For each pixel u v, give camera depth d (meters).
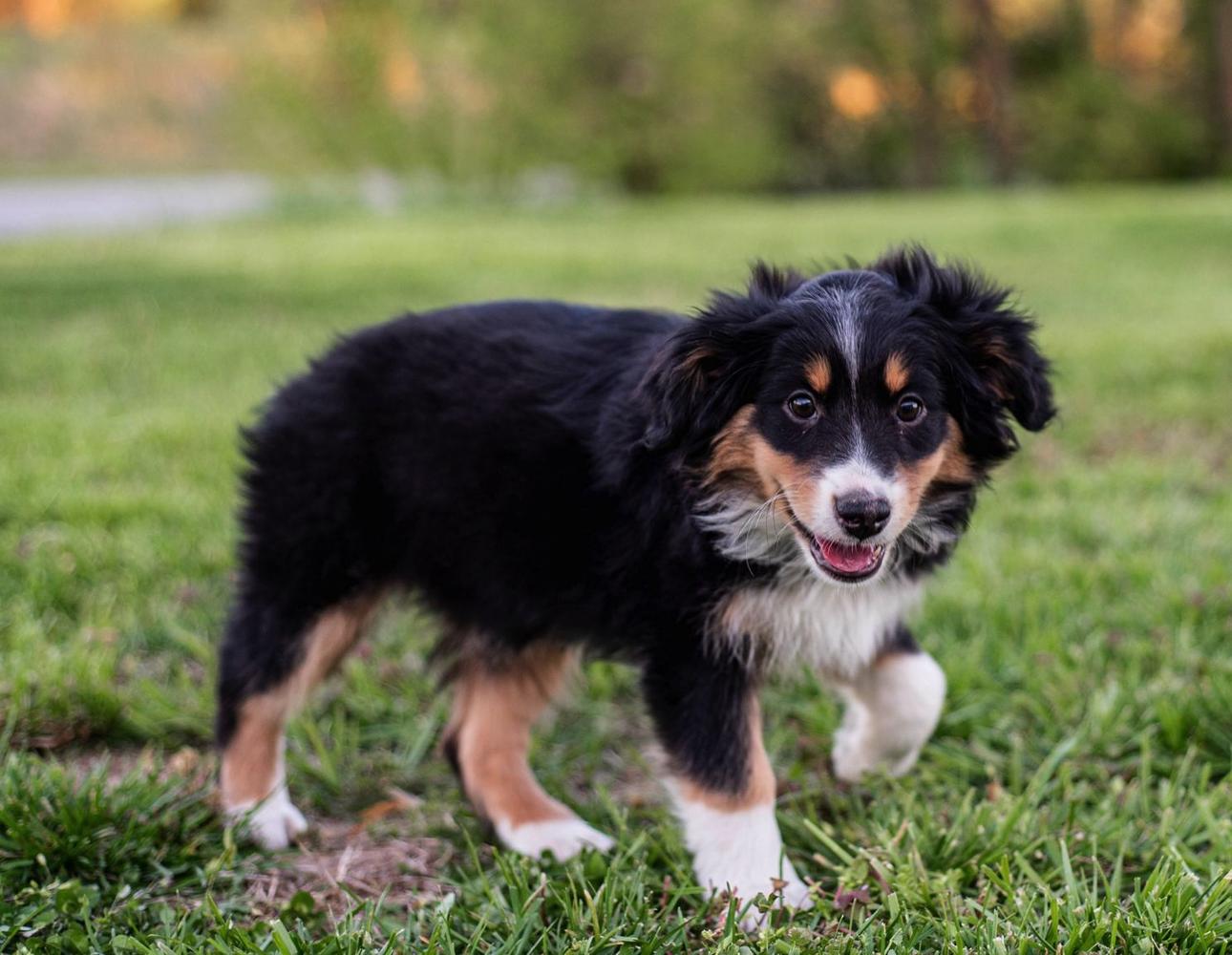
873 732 1.40
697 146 8.75
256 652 1.40
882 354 1.28
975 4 9.57
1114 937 1.21
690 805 1.31
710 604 1.31
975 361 1.33
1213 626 1.59
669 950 1.23
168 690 1.55
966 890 1.29
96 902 1.28
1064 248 4.70
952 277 1.34
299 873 1.35
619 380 1.34
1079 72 9.83
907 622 1.57
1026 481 1.97
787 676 1.36
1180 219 5.41
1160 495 1.92
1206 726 1.44
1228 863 1.30
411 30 8.12
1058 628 1.60
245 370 2.71
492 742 1.44
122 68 10.53
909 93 10.12
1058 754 1.41
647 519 1.31
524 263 4.39
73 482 1.95
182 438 2.18
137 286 3.82
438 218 6.74
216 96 10.55
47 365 2.69
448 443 1.37
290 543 1.40
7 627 1.62
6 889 1.29
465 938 1.25
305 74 8.13
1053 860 1.30
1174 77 9.91
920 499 1.31
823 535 1.26
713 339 1.29
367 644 1.61
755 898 1.26
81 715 1.49
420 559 1.40
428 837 1.40
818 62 9.79
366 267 4.30
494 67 8.21
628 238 5.28
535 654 1.44
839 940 1.23
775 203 7.81
